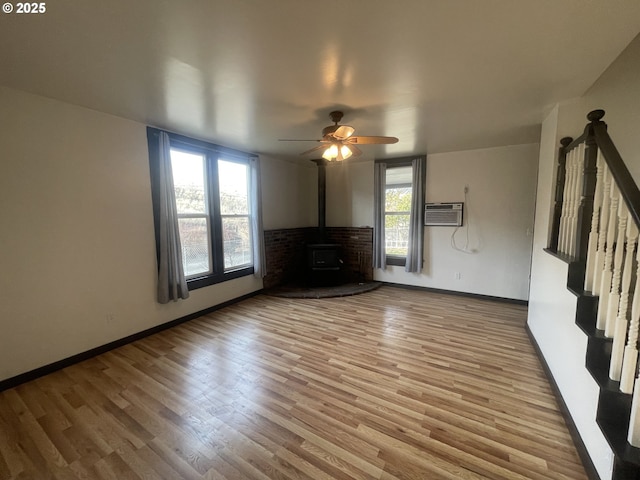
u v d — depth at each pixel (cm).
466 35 158
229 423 185
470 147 425
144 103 255
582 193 192
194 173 378
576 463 154
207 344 299
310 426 182
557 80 212
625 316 134
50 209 246
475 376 237
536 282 299
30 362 237
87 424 185
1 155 219
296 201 573
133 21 144
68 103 253
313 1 131
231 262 437
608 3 132
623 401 130
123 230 297
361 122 308
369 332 325
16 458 160
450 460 156
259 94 236
